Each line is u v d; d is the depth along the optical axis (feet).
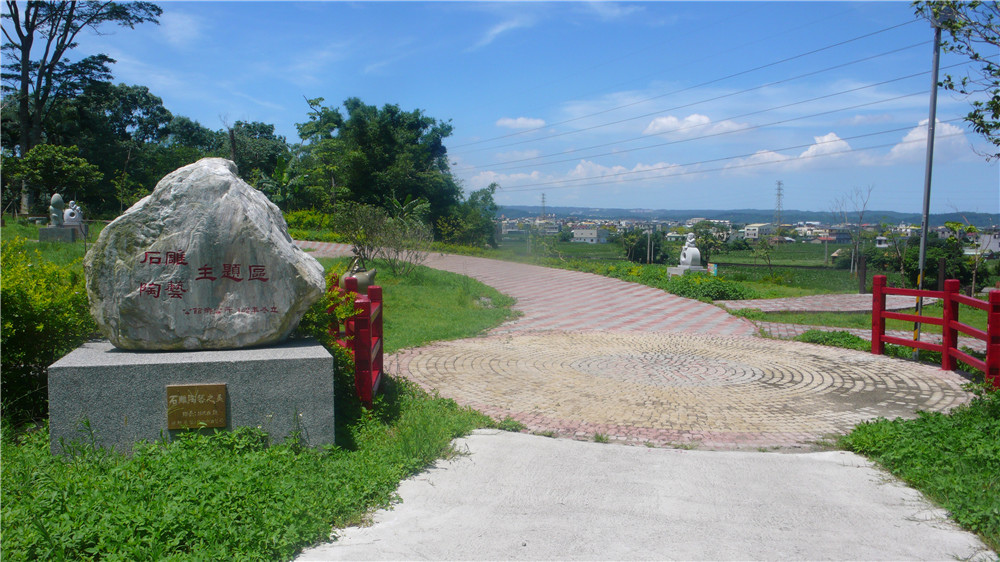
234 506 11.73
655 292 60.49
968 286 77.87
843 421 21.04
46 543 10.22
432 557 11.46
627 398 23.45
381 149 121.29
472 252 104.22
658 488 14.94
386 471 14.64
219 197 15.97
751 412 21.88
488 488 14.71
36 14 109.60
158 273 15.65
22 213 95.76
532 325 40.65
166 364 14.73
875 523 13.20
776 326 42.32
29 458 13.64
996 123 26.43
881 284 31.94
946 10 26.48
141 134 151.23
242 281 16.08
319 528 12.00
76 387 14.38
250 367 15.10
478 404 22.27
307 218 110.42
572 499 14.23
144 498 11.83
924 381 26.58
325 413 15.55
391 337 33.76
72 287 19.25
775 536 12.57
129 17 115.75
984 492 13.66
